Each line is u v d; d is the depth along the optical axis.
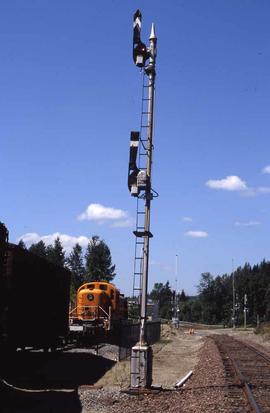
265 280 192.12
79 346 35.00
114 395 16.81
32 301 22.12
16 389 17.33
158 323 58.41
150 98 19.17
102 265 140.00
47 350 25.94
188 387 18.83
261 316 184.50
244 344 50.72
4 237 18.09
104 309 38.62
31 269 21.92
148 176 18.42
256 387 18.66
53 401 15.86
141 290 18.16
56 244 146.88
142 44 19.11
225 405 14.43
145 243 18.30
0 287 17.62
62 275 28.77
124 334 31.83
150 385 18.00
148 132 18.89
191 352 43.88
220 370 23.92
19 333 20.22
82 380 20.80
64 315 29.53
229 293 196.25
